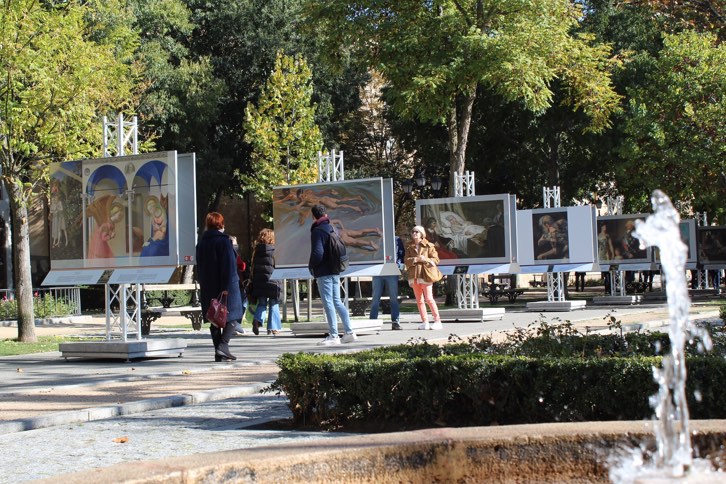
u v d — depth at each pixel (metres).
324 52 31.28
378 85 49.47
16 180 18.30
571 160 41.72
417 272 19.67
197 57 42.03
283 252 20.06
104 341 14.88
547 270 28.02
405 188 34.25
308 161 36.38
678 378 4.15
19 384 11.52
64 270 15.52
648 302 32.22
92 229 15.30
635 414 6.85
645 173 34.72
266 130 36.19
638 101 34.97
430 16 29.38
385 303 28.45
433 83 28.30
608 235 31.94
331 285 16.08
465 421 7.41
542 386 7.11
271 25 42.34
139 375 12.08
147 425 8.33
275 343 16.89
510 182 42.84
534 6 28.48
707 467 4.09
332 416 7.78
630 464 4.26
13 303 27.84
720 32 20.39
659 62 33.59
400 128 41.84
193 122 38.88
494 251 23.52
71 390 10.79
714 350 8.42
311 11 30.41
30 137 18.83
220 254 13.62
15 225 18.62
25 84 19.20
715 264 36.38
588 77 31.58
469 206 23.75
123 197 15.05
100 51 19.83
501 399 7.26
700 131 32.78
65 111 18.03
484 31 29.33
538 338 8.83
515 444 4.43
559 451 4.42
